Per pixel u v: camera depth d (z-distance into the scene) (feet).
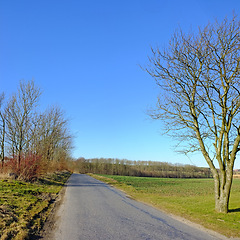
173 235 23.00
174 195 65.21
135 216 32.17
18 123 76.48
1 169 70.03
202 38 35.76
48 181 81.87
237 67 32.94
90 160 330.13
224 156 35.24
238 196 56.08
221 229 25.86
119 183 105.19
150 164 323.78
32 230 23.04
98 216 31.35
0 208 27.40
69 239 20.72
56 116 120.78
